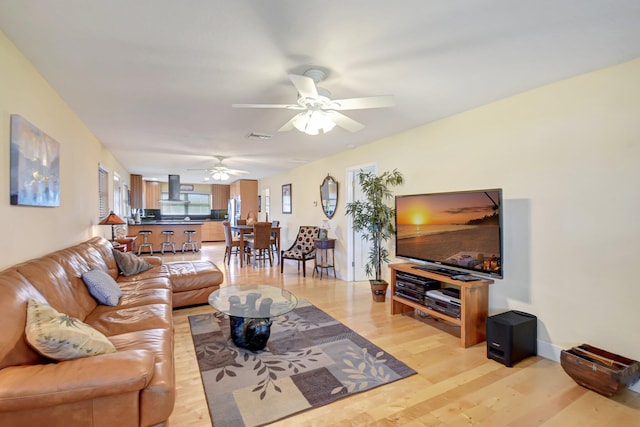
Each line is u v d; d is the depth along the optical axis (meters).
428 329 3.22
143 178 9.94
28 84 2.16
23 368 1.33
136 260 3.91
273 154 5.71
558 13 1.63
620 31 1.80
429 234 3.33
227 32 1.79
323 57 2.08
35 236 2.35
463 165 3.28
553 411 1.92
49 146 2.51
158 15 1.62
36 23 1.70
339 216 5.59
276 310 2.78
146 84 2.53
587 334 2.38
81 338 1.48
